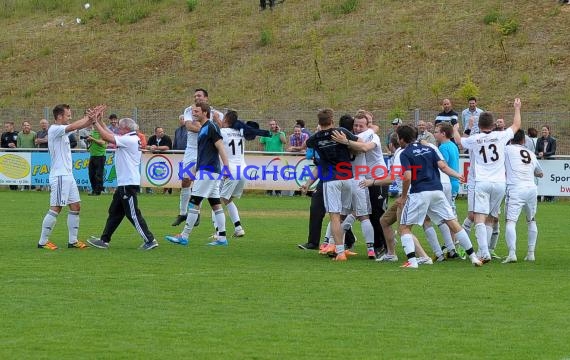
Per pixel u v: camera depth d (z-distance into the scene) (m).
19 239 28.73
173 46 78.44
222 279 20.89
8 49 82.25
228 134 29.36
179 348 14.31
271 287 19.86
